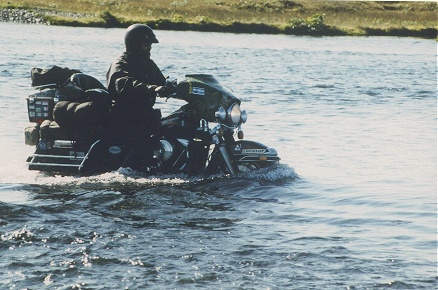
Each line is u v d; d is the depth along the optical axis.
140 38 11.59
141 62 11.68
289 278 7.27
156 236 8.54
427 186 11.58
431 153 14.28
